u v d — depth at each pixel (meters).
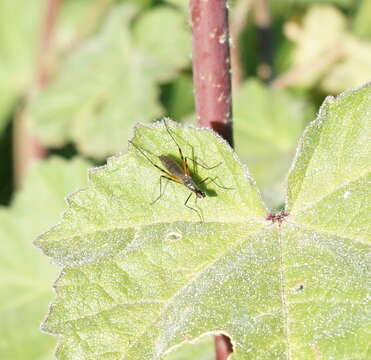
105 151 0.46
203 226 0.28
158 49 0.48
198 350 0.31
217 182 0.28
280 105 0.45
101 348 0.27
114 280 0.27
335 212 0.27
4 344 0.37
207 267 0.27
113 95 0.47
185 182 0.28
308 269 0.27
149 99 0.46
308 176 0.27
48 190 0.40
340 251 0.27
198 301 0.27
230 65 0.28
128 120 0.46
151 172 0.28
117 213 0.28
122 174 0.28
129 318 0.27
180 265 0.27
